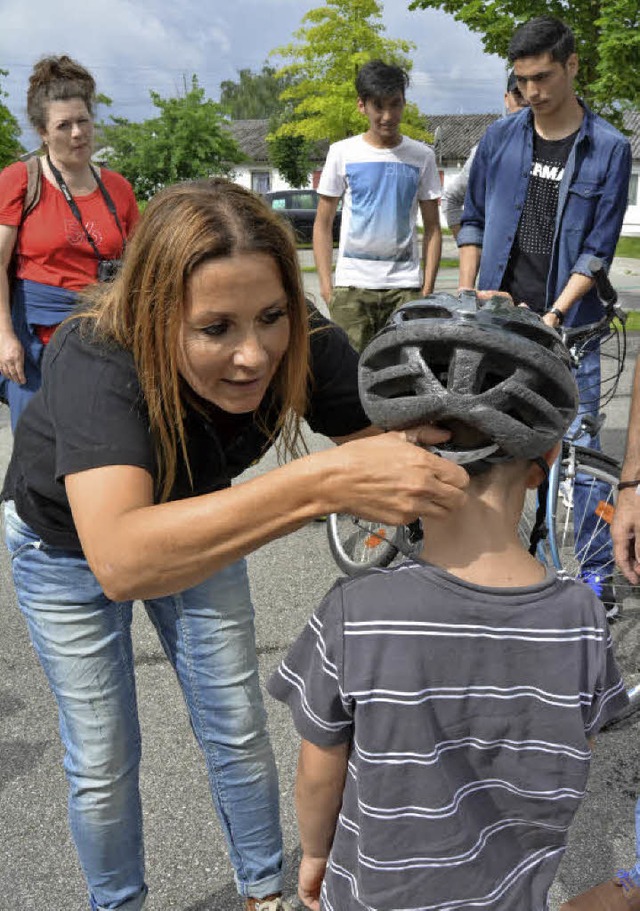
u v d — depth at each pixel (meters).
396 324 1.35
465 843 1.37
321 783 1.47
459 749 1.36
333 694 1.38
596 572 3.57
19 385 3.65
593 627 1.37
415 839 1.37
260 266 1.43
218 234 1.39
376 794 1.36
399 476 1.28
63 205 3.51
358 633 1.34
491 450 1.30
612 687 1.42
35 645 1.97
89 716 1.92
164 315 1.45
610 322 3.47
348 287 5.09
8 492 1.91
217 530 1.38
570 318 3.84
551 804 1.39
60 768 2.94
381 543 4.01
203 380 1.52
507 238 3.95
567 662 1.34
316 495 1.33
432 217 5.23
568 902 1.82
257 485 1.36
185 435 1.68
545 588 1.35
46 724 3.18
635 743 3.01
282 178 53.78
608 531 3.53
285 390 1.67
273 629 3.79
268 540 1.39
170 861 2.55
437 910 1.40
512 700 1.34
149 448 1.57
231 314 1.44
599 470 3.44
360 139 5.00
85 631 1.91
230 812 2.12
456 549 1.35
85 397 1.54
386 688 1.33
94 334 1.59
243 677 2.06
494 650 1.33
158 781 2.87
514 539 1.37
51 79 3.38
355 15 29.31
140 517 1.44
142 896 2.08
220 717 2.06
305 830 1.55
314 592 4.11
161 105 36.59
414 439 1.33
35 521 1.83
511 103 4.86
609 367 8.14
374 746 1.35
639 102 13.56
